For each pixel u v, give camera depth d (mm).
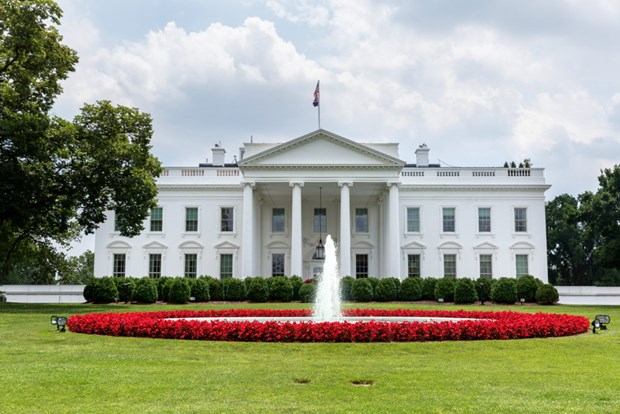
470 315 22344
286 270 53812
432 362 12773
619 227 47688
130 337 16438
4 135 31469
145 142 36156
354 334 15391
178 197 53094
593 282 84062
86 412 8531
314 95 50062
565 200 84000
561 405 8945
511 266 52594
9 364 12367
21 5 31984
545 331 16844
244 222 48000
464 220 53094
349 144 48281
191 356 13469
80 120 35062
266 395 9586
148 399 9312
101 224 52500
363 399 9336
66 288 50438
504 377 11125
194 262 52500
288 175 48188
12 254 47906
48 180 33812
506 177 53500
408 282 41906
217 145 57844
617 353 14258
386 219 49531
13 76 33625
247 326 15695
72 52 35656
